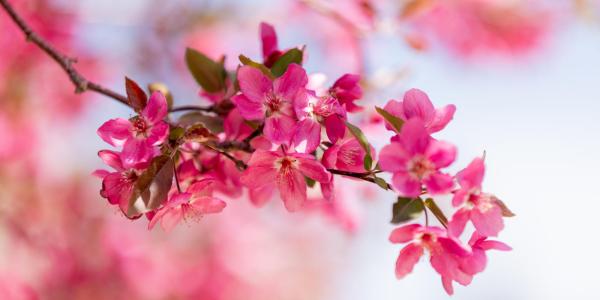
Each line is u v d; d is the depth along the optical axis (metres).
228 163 1.02
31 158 1.71
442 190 0.94
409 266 0.98
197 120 1.03
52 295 1.72
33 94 1.66
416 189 0.94
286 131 0.98
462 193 0.95
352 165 0.98
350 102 1.01
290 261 2.08
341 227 1.25
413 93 0.97
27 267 1.70
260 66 0.98
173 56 1.75
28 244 1.69
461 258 0.96
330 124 0.98
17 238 1.68
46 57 1.63
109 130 0.97
